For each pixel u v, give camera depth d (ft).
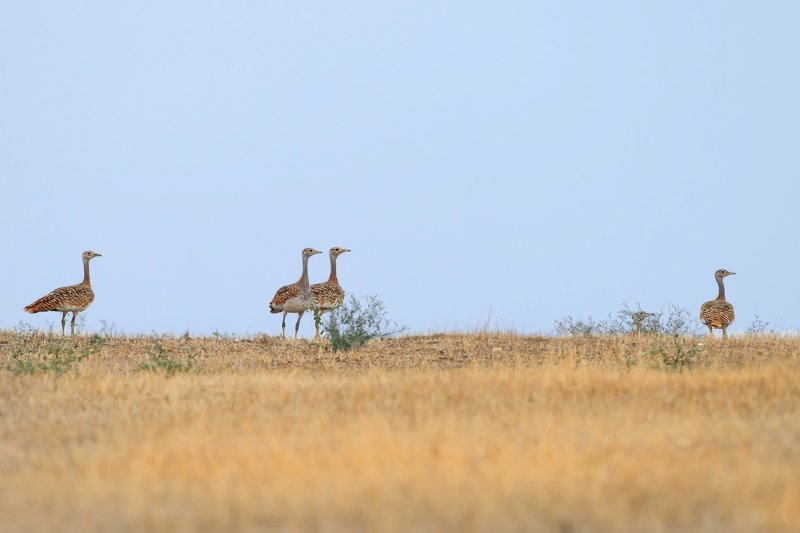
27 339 258.16
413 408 138.31
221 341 257.75
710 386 155.12
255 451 108.47
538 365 201.98
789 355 215.72
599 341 245.65
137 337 265.34
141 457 106.11
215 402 147.95
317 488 91.97
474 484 92.79
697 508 86.74
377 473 96.17
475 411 136.36
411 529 80.38
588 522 82.07
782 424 123.34
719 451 107.86
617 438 114.52
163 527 82.02
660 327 259.39
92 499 90.58
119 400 151.33
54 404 149.18
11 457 112.37
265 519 84.23
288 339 264.31
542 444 107.45
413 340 253.24
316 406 142.10
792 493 88.02
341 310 240.12
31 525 83.56
